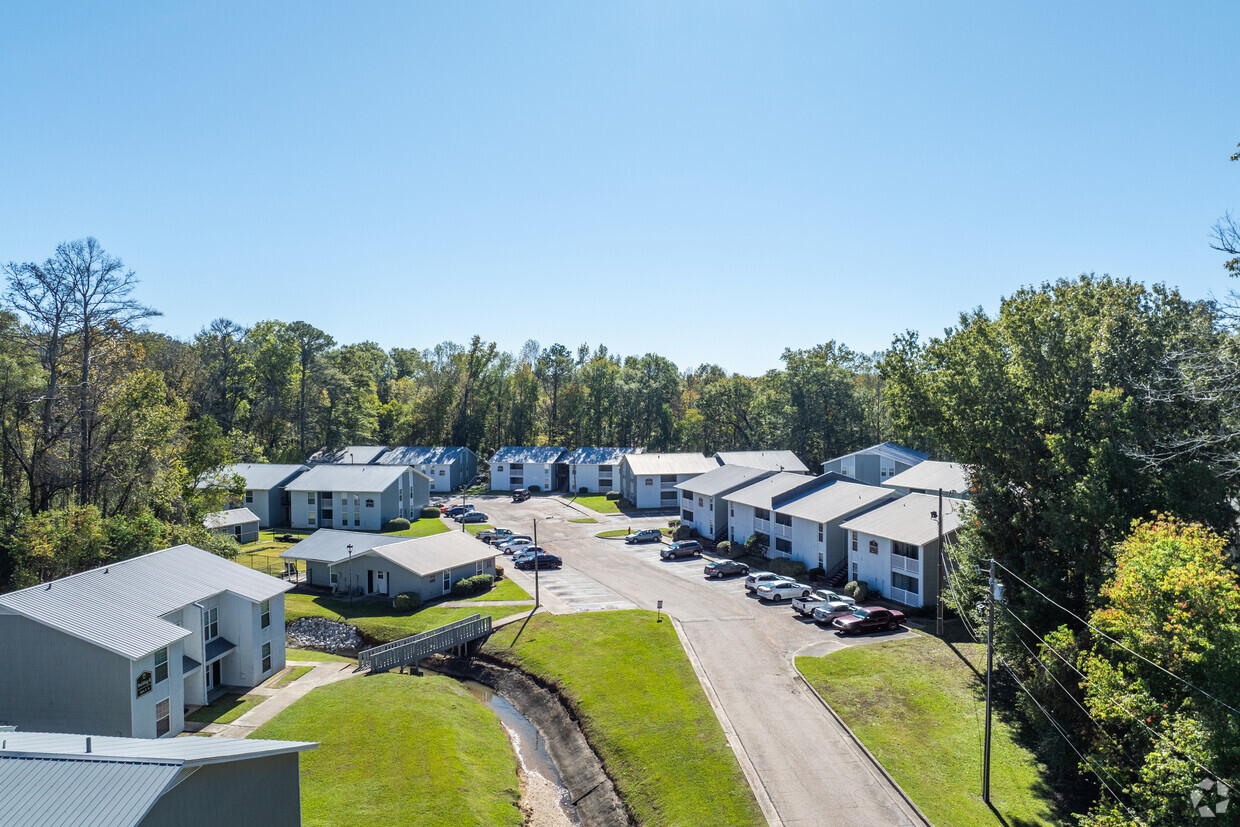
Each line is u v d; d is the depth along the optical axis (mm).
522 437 130250
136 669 28250
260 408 102625
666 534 73062
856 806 23922
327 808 25172
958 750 27469
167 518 52312
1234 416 26250
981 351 34750
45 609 28156
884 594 47312
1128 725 20500
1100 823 18938
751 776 25859
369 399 124000
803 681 33906
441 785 26734
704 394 126125
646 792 26375
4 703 27969
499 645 42344
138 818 14062
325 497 79688
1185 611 18516
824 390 101812
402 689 36125
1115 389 29969
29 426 44281
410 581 50688
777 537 59438
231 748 17938
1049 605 29859
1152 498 27844
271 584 39094
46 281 43594
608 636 41156
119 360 48500
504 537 69438
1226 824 16156
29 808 14320
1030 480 32844
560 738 32594
